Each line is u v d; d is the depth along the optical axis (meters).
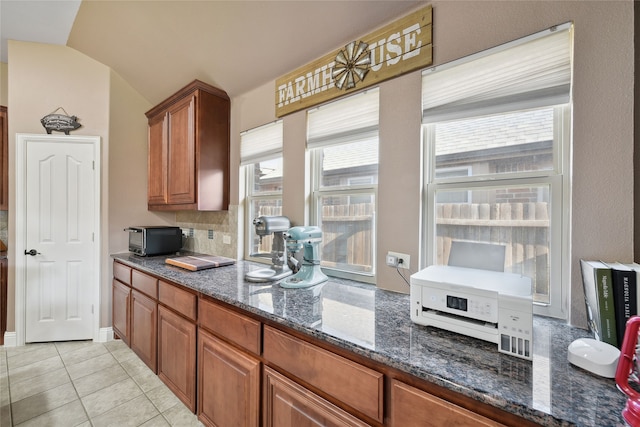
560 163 1.27
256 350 1.34
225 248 2.71
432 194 1.61
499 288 0.98
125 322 2.59
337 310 1.31
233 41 2.13
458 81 1.43
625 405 0.68
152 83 2.89
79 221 2.86
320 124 2.02
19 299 2.71
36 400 1.97
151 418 1.81
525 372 0.81
